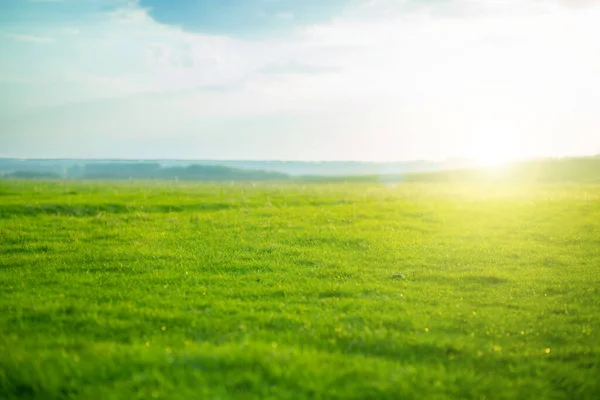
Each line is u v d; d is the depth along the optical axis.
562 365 9.08
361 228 25.31
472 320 11.49
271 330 10.53
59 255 17.98
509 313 12.16
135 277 15.16
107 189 51.31
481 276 15.88
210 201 36.66
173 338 9.80
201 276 15.47
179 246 20.08
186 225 25.34
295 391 7.59
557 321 11.55
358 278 15.74
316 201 38.88
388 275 16.06
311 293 13.87
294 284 14.71
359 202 38.09
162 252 18.80
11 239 20.58
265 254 18.98
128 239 21.47
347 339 10.04
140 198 37.81
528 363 9.16
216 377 7.85
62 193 40.94
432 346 9.74
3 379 7.76
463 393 7.92
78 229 23.52
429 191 51.41
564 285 14.87
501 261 18.16
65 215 28.05
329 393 7.54
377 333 10.28
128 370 8.06
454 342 9.91
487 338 10.46
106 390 7.42
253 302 12.78
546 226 25.55
